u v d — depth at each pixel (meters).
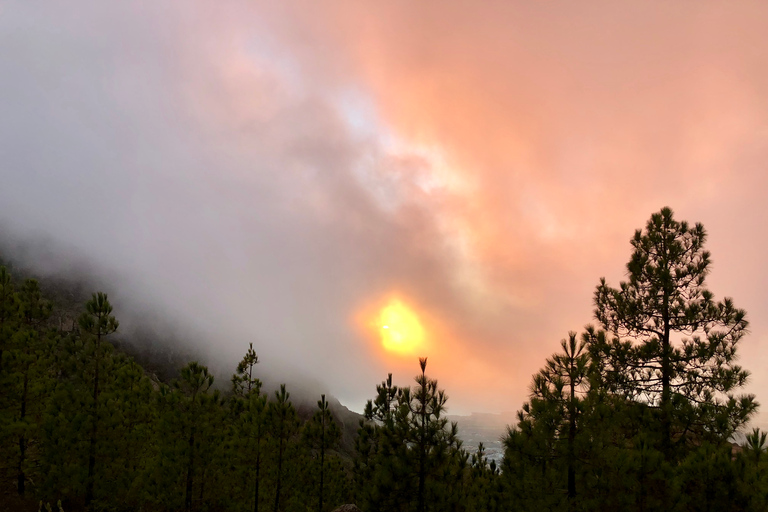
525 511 13.52
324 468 28.27
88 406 19.73
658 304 17.83
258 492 23.86
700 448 11.16
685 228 18.28
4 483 21.20
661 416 14.96
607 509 11.85
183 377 21.20
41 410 21.80
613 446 12.73
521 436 14.45
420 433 16.03
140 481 20.23
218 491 22.00
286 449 24.94
